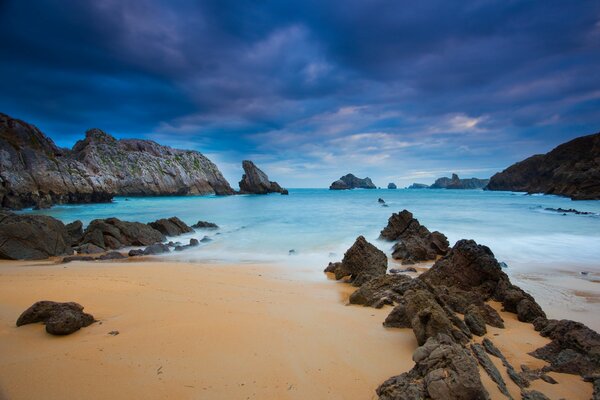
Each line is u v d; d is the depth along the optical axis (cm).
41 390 524
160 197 9444
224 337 727
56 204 5894
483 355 623
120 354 642
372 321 858
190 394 516
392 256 1939
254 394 520
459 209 4569
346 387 542
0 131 5669
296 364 614
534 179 9619
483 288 1113
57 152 6719
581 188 6431
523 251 1950
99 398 505
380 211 4522
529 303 932
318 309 973
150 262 1891
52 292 1099
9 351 656
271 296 1135
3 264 1798
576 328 729
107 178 7875
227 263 1853
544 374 576
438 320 686
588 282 1313
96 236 2389
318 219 3738
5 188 5031
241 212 4697
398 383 512
